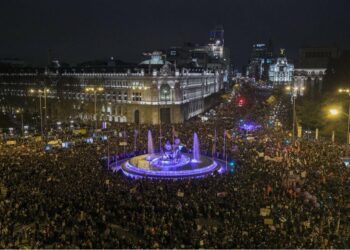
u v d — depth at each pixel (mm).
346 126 84250
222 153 69938
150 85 127875
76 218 36500
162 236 32750
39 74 162250
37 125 115125
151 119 128625
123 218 36812
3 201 40406
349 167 52406
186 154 74500
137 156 71625
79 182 45781
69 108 148000
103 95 141000
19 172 50094
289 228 33750
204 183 47031
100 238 32375
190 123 112375
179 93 134875
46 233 33719
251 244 30062
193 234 33000
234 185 45219
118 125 112000
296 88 186875
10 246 31969
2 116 114000
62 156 61156
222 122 111438
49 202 39750
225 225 34375
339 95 96188
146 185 46938
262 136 81625
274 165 54875
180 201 40531
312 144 70875
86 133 87688
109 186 45062
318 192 42438
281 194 42969
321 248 29766
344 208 38062
